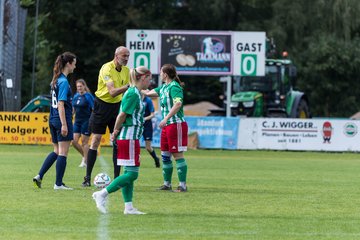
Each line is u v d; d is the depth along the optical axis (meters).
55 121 33.03
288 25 140.00
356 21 139.62
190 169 49.91
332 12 140.00
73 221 24.47
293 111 93.62
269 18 146.38
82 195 31.30
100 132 35.03
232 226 24.09
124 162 25.88
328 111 156.75
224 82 95.38
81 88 47.47
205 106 124.25
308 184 39.72
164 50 86.19
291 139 78.81
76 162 53.38
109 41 121.94
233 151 76.50
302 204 30.20
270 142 79.00
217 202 30.27
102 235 21.97
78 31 123.56
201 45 86.25
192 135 78.75
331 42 142.38
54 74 32.88
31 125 78.00
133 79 26.17
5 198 30.08
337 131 78.25
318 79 151.25
